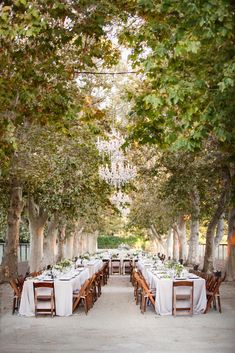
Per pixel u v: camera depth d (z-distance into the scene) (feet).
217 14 31.65
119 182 77.56
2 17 35.70
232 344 38.73
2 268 86.38
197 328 45.44
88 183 87.20
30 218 100.17
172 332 43.57
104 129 79.25
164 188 92.48
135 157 100.83
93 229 172.86
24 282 53.42
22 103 45.16
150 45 39.11
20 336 41.88
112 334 42.73
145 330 44.60
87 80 69.77
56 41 42.39
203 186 89.66
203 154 79.97
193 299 53.93
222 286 82.43
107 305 62.64
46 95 45.60
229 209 92.32
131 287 88.17
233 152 44.60
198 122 37.45
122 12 41.50
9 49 42.39
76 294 57.11
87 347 37.65
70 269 69.97
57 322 48.93
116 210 115.44
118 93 79.77
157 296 53.78
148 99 35.86
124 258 128.36
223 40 34.17
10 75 46.16
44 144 69.56
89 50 45.37
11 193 86.43
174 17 37.58
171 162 85.15
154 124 40.47
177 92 35.17
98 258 114.93
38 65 43.52
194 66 37.96
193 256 120.26
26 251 169.58
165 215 129.90
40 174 71.51
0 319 50.72
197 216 105.91
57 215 108.47
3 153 45.91
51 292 52.21
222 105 35.63
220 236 107.34
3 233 140.87
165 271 65.36
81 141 74.08
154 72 38.37
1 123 42.75
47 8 39.32
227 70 33.12
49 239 110.32
